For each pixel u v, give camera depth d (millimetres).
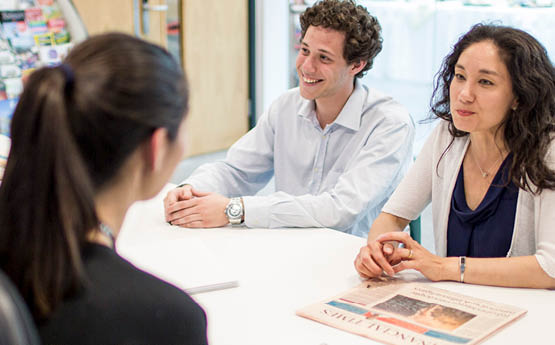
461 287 1288
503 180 1445
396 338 1048
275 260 1435
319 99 1944
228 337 1077
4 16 3314
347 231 1953
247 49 5414
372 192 1787
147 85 631
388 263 1325
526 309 1182
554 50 4168
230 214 1656
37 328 627
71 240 618
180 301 667
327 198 1726
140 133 641
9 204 623
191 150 5152
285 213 1657
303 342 1058
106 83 616
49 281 617
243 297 1236
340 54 1854
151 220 1721
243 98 5492
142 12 4406
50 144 604
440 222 1594
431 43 5020
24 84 637
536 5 4215
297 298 1232
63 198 610
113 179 653
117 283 645
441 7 4734
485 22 1443
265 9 5297
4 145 1574
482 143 1468
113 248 688
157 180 700
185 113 694
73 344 625
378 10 5312
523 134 1362
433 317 1127
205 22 5004
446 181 1560
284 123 2064
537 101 1342
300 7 5547
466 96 1349
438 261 1318
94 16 4062
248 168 2102
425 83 5121
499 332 1089
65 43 3602
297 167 2061
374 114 1930
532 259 1287
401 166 1890
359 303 1190
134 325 636
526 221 1421
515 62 1319
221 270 1351
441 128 1606
